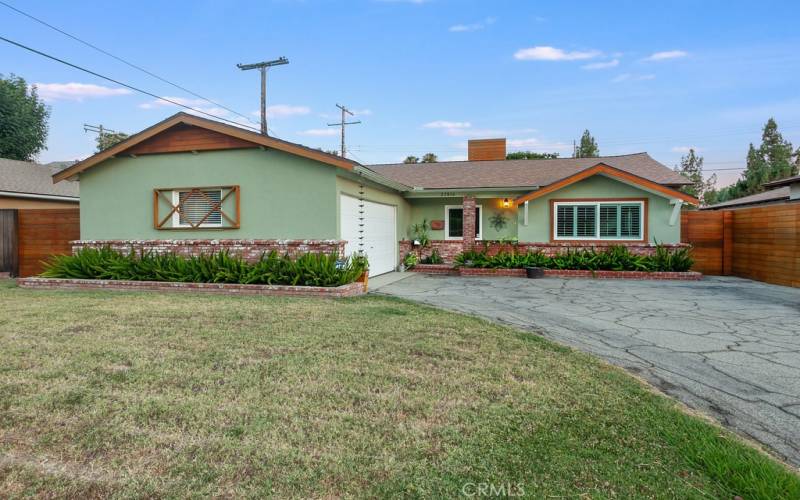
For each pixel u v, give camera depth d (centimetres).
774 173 3183
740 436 317
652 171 1611
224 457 281
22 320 658
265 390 388
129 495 243
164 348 511
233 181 1129
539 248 1470
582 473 262
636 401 369
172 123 1129
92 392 382
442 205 1753
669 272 1277
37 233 1341
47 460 279
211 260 1020
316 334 578
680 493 243
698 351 531
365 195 1279
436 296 947
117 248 1188
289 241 1078
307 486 251
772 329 643
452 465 271
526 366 458
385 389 392
